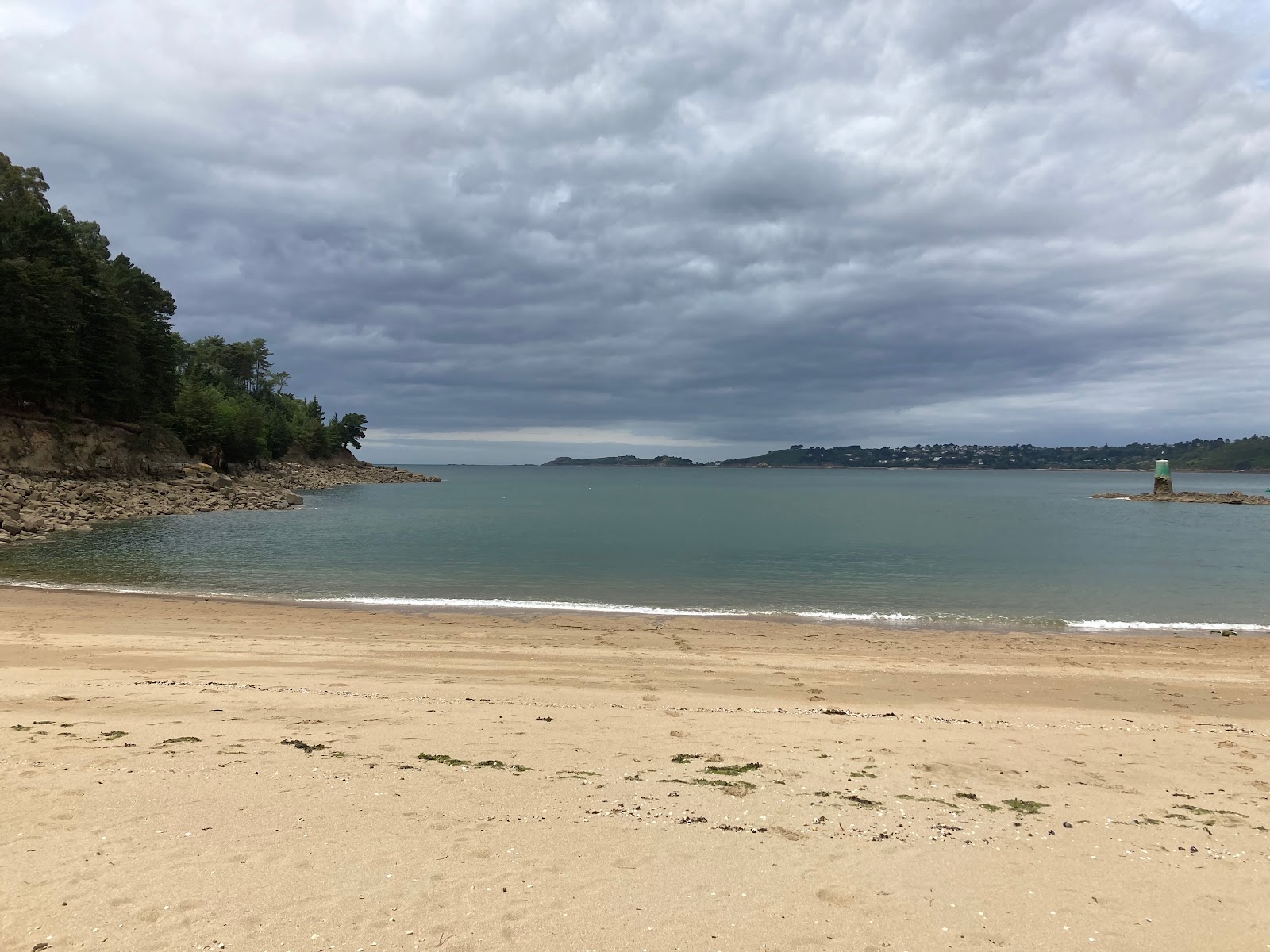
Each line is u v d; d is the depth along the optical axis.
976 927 5.21
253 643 17.20
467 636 18.73
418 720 10.51
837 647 18.33
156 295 97.12
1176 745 10.38
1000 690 14.51
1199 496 104.19
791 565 34.28
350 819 6.61
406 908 5.09
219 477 82.06
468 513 72.25
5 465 62.28
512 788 7.64
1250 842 6.89
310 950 4.55
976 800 7.89
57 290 71.38
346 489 129.12
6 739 8.68
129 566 31.19
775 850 6.37
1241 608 24.62
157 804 6.76
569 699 12.83
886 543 44.19
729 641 18.83
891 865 6.16
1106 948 4.98
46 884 5.23
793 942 4.91
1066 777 8.77
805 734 10.45
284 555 36.56
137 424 83.06
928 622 21.86
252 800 6.94
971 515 73.56
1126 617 23.03
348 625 19.94
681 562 35.16
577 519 65.12
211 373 148.38
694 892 5.52
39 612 20.42
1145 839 6.92
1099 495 119.25
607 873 5.78
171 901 5.06
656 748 9.46
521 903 5.24
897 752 9.59
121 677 13.33
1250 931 5.23
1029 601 25.73
